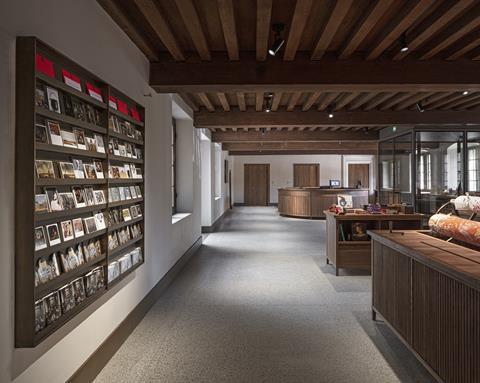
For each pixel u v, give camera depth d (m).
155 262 3.94
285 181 17.77
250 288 4.43
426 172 7.41
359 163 17.39
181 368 2.52
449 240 2.80
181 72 3.66
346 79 3.62
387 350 2.78
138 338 3.01
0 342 1.55
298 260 6.00
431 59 3.60
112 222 2.65
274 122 6.54
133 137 3.08
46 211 1.78
